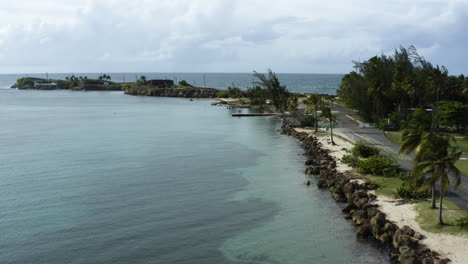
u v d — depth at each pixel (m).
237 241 38.34
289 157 77.00
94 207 48.28
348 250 35.66
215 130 117.06
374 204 43.91
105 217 44.88
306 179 60.34
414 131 41.00
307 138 91.44
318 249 36.09
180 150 85.06
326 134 95.62
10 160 75.25
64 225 42.59
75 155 79.94
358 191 47.16
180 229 41.31
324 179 57.12
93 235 39.94
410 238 33.94
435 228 36.19
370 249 35.59
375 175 55.88
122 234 40.19
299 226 41.62
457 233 34.84
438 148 36.41
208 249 36.69
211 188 56.06
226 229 41.25
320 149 76.69
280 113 163.12
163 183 58.88
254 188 55.84
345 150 74.88
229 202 49.78
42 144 93.56
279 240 38.31
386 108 109.25
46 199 51.59
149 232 40.62
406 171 55.78
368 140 83.75
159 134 109.62
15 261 34.78
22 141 98.25
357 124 110.94
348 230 40.16
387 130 97.69
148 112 177.88
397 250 34.31
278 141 96.12
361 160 61.41
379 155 61.91
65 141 98.06
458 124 86.81
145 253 36.06
